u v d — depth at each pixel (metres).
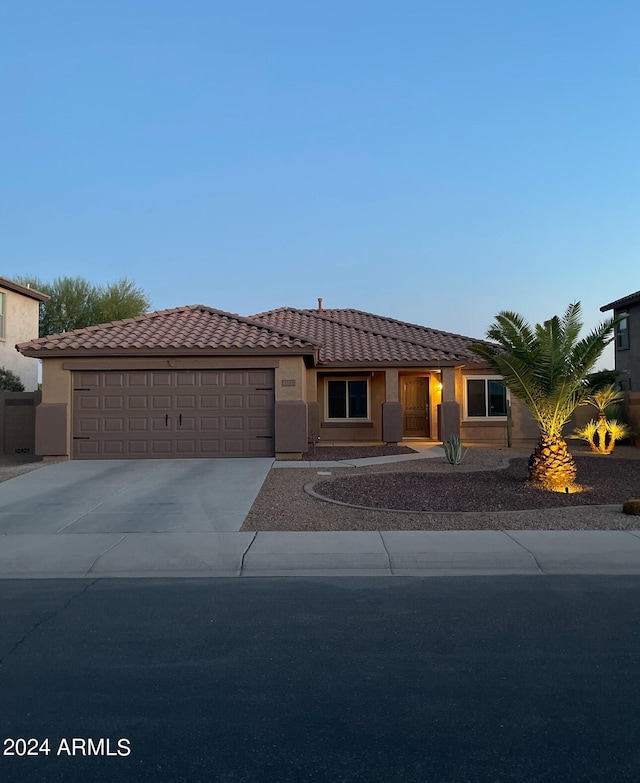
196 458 17.62
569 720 4.11
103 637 5.66
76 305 38.28
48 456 17.47
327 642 5.50
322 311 28.97
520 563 8.11
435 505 11.34
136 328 19.06
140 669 4.95
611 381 14.63
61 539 9.30
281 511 10.97
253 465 16.17
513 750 3.76
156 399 17.73
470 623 5.96
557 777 3.49
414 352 22.59
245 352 17.50
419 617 6.14
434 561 8.15
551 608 6.39
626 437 22.02
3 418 20.27
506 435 23.64
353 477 14.38
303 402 17.69
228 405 17.80
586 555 8.34
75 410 17.72
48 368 17.66
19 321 28.45
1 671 4.93
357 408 23.73
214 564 8.15
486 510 10.97
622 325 31.38
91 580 7.61
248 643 5.49
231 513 10.87
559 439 13.45
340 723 4.09
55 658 5.18
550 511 10.85
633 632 5.70
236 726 4.06
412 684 4.65
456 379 23.77
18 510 11.20
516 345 13.61
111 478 14.30
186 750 3.78
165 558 8.38
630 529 9.67
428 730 3.99
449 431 21.89
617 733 3.95
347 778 3.48
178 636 5.67
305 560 8.26
